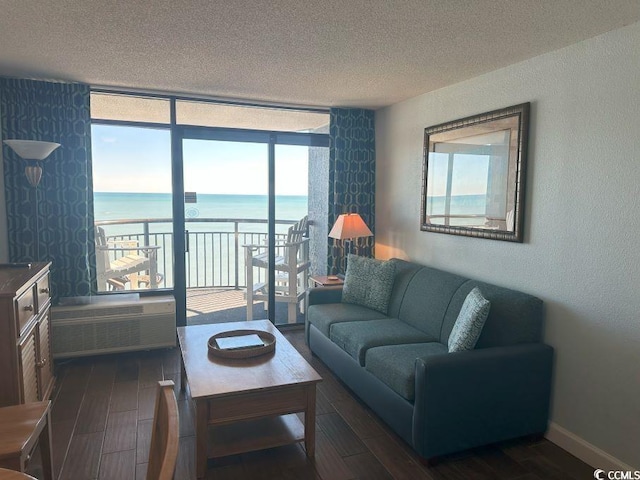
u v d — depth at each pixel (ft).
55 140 11.80
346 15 7.21
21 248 11.64
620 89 7.30
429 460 7.65
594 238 7.78
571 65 8.18
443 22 7.41
